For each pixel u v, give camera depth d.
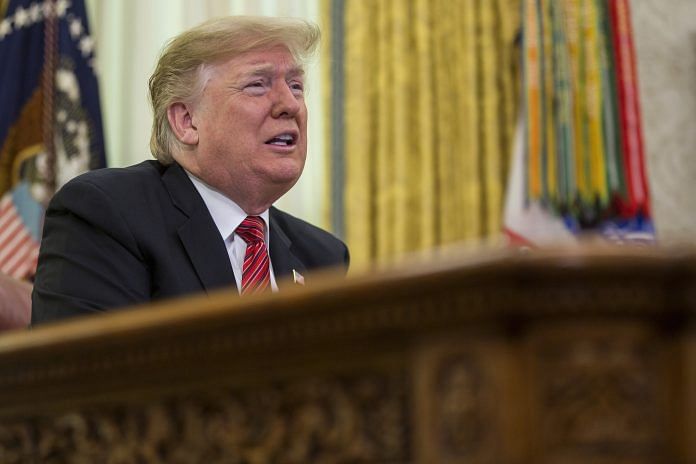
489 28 5.41
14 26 4.96
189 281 2.38
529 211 5.18
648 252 0.86
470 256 0.89
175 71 2.66
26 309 2.47
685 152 5.79
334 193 5.27
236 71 2.63
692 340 0.86
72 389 1.22
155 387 1.15
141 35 5.24
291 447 1.04
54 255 2.36
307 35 2.73
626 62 5.36
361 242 5.23
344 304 0.97
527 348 0.87
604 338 0.86
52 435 1.26
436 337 0.93
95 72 4.94
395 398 0.97
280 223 2.84
